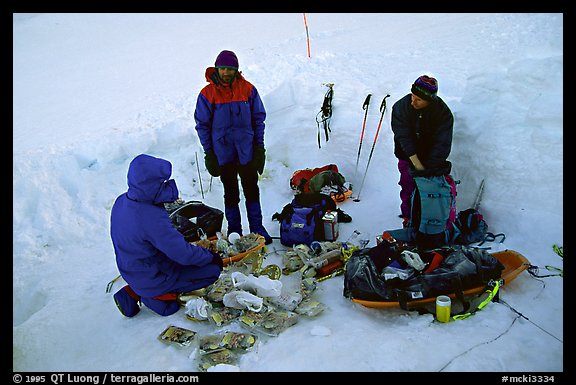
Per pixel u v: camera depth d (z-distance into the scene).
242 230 4.74
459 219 4.04
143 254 3.26
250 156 4.32
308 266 3.80
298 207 4.37
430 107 3.80
